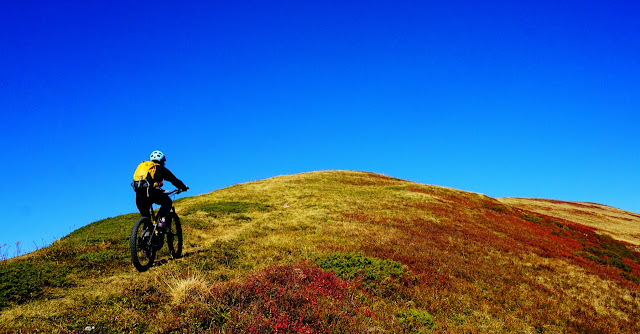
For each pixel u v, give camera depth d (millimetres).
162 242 10211
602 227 58438
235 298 7914
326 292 9766
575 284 19156
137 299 7812
